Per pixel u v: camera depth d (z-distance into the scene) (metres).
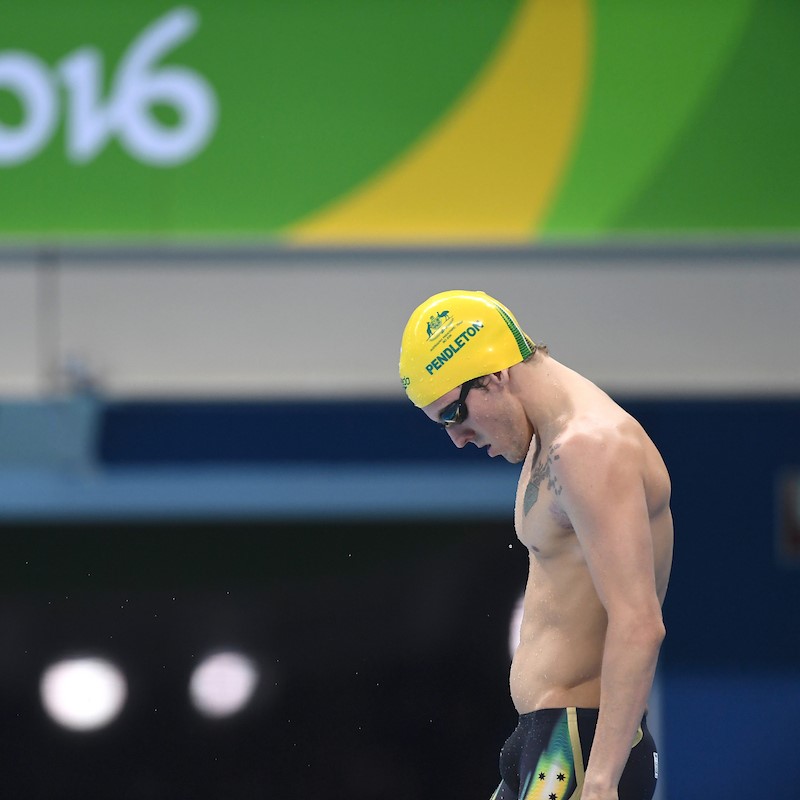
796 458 23.41
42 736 24.38
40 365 20.34
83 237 19.52
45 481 22.41
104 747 24.39
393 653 24.45
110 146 19.48
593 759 9.05
